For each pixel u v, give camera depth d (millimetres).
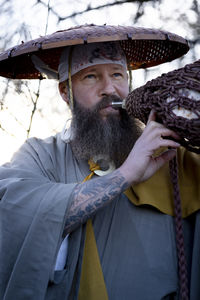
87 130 1785
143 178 1548
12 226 1527
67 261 1582
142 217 1615
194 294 1507
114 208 1642
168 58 2082
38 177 1676
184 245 1601
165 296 1528
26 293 1454
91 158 1784
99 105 1785
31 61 2072
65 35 1576
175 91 1304
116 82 1829
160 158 1570
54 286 1528
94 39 1546
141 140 1507
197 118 1263
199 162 1693
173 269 1559
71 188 1548
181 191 1652
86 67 1819
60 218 1495
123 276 1544
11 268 1502
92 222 1619
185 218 1640
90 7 3264
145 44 2010
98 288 1532
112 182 1512
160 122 1439
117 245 1584
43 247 1479
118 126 1771
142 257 1561
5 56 1707
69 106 1979
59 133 1968
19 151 1871
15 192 1577
